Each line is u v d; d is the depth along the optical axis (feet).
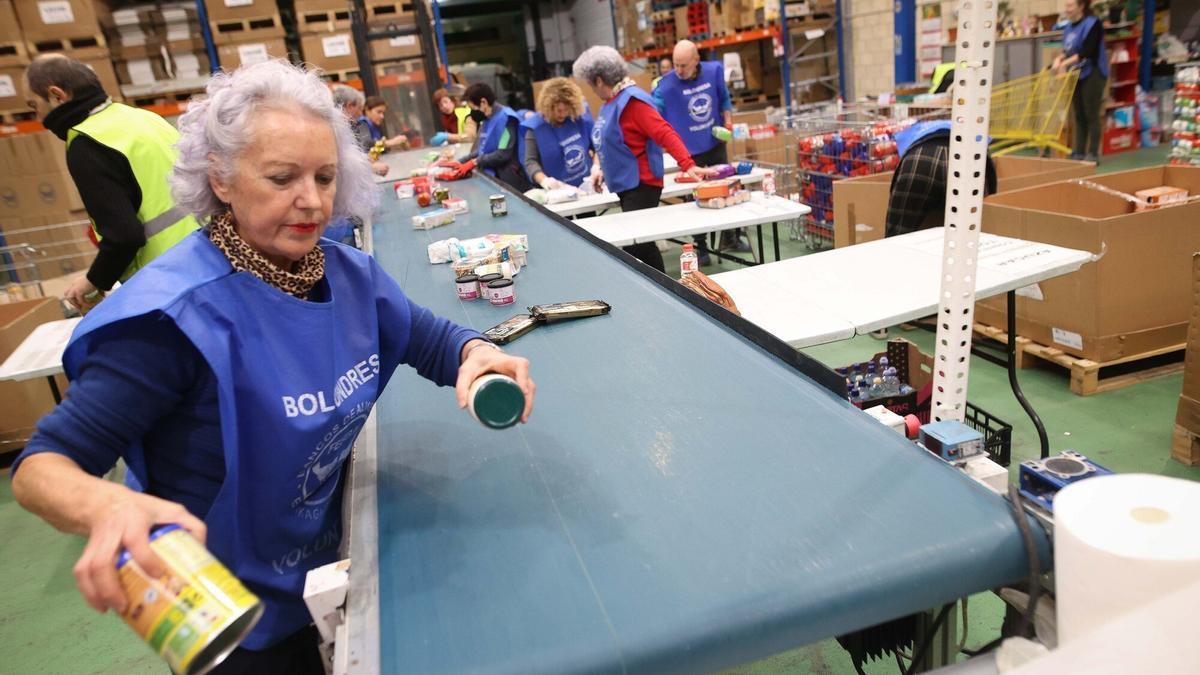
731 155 23.29
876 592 3.06
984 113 4.34
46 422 3.10
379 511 3.99
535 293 7.57
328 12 24.04
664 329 6.21
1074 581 2.54
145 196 9.30
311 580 3.32
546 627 3.01
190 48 22.77
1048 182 13.60
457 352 4.33
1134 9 25.91
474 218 12.22
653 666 2.87
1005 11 28.40
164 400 3.30
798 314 7.36
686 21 33.09
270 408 3.49
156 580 2.44
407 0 25.34
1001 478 3.76
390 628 3.09
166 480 3.64
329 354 3.74
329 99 3.63
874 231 15.12
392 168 20.35
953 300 4.74
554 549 3.51
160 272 3.38
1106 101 26.05
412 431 4.93
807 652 7.02
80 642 8.40
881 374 9.30
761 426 4.44
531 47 61.62
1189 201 11.49
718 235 20.53
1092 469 3.48
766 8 29.30
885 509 3.51
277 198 3.38
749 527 3.50
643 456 4.25
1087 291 10.50
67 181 20.58
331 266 4.00
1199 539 2.38
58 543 10.47
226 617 2.36
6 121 20.62
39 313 13.34
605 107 15.02
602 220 12.76
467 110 26.58
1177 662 2.31
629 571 3.28
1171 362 11.39
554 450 4.43
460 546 3.61
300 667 4.24
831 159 18.49
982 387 11.35
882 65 30.22
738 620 2.95
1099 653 2.39
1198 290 8.45
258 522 3.69
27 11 20.30
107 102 9.25
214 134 3.32
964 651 4.43
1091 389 10.72
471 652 2.92
